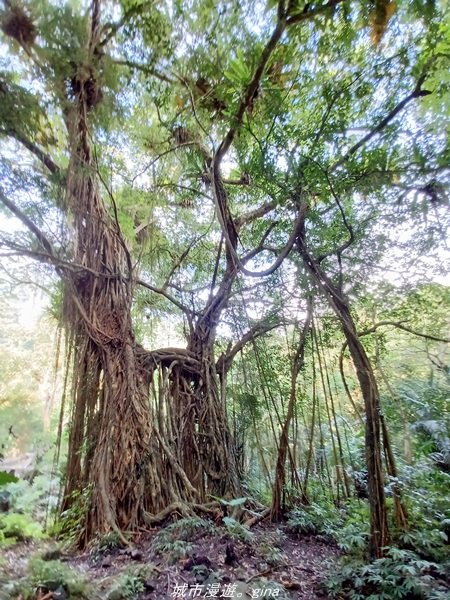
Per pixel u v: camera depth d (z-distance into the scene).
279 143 3.17
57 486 5.28
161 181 5.00
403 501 3.15
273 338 5.55
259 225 4.85
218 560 3.04
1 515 4.05
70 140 3.89
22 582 2.43
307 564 3.19
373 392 2.97
